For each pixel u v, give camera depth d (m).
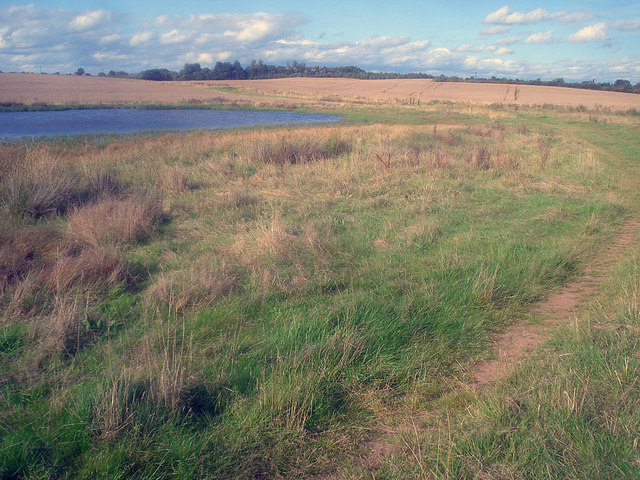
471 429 2.74
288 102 54.53
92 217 6.94
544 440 2.54
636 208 9.18
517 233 7.38
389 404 3.20
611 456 2.40
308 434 2.84
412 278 5.38
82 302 4.55
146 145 16.30
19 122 30.47
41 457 2.51
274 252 6.01
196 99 53.34
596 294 5.05
